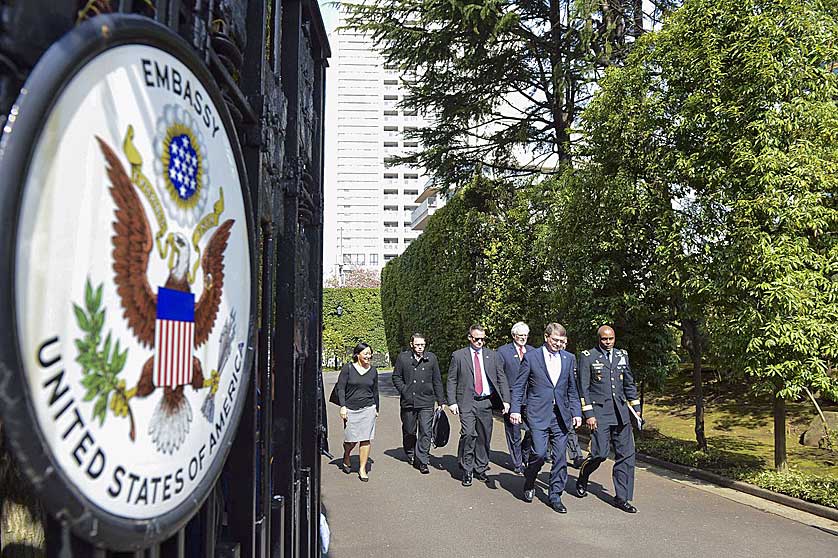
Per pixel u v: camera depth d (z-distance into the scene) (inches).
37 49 46.3
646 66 430.9
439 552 250.7
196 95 61.9
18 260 38.2
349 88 3978.8
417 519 295.7
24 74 46.1
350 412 376.5
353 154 3966.5
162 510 54.7
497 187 790.5
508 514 303.7
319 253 167.9
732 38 357.1
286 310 129.9
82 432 44.5
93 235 45.8
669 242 391.2
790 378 336.2
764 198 337.4
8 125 38.4
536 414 316.5
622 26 658.2
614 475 318.0
